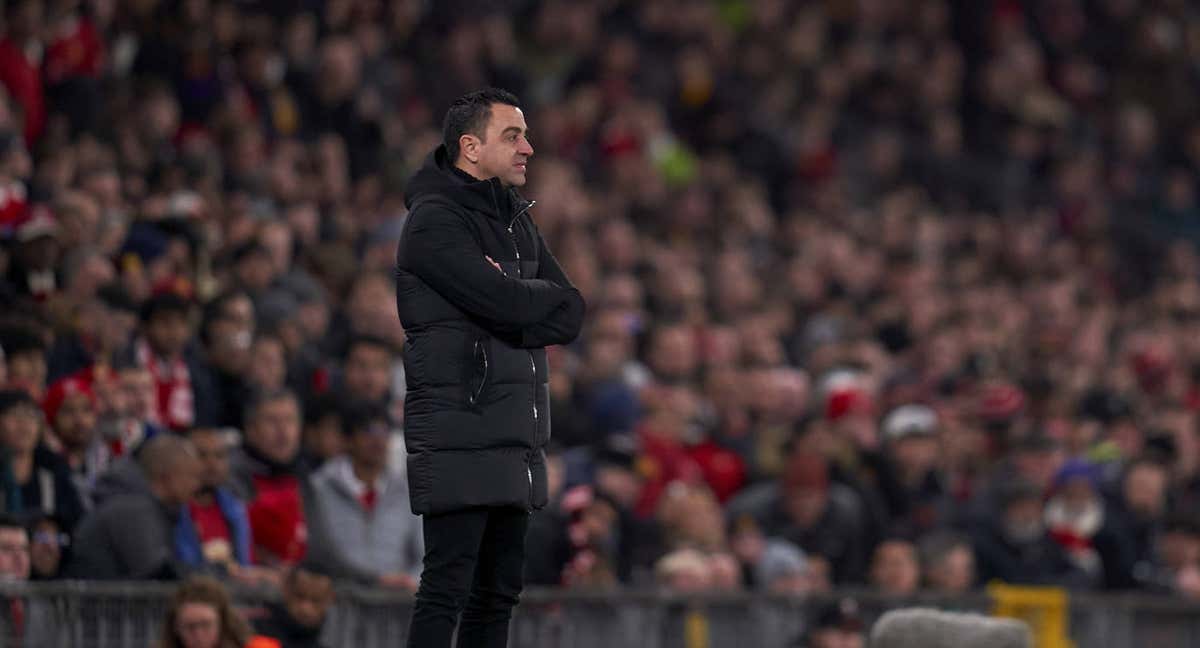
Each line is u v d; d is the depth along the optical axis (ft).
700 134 267.59
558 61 269.44
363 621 107.04
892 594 126.93
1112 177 313.94
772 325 202.69
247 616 102.17
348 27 218.38
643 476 151.12
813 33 298.35
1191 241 314.14
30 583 95.04
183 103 178.09
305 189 177.27
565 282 79.30
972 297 234.79
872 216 261.03
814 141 270.87
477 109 77.30
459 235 75.31
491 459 75.05
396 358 142.41
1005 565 149.38
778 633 123.54
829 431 153.99
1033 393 187.11
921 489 159.02
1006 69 315.99
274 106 188.85
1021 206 294.05
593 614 116.57
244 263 139.54
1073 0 337.93
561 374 159.84
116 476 107.65
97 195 144.97
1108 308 259.19
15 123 155.84
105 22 177.17
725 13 296.10
